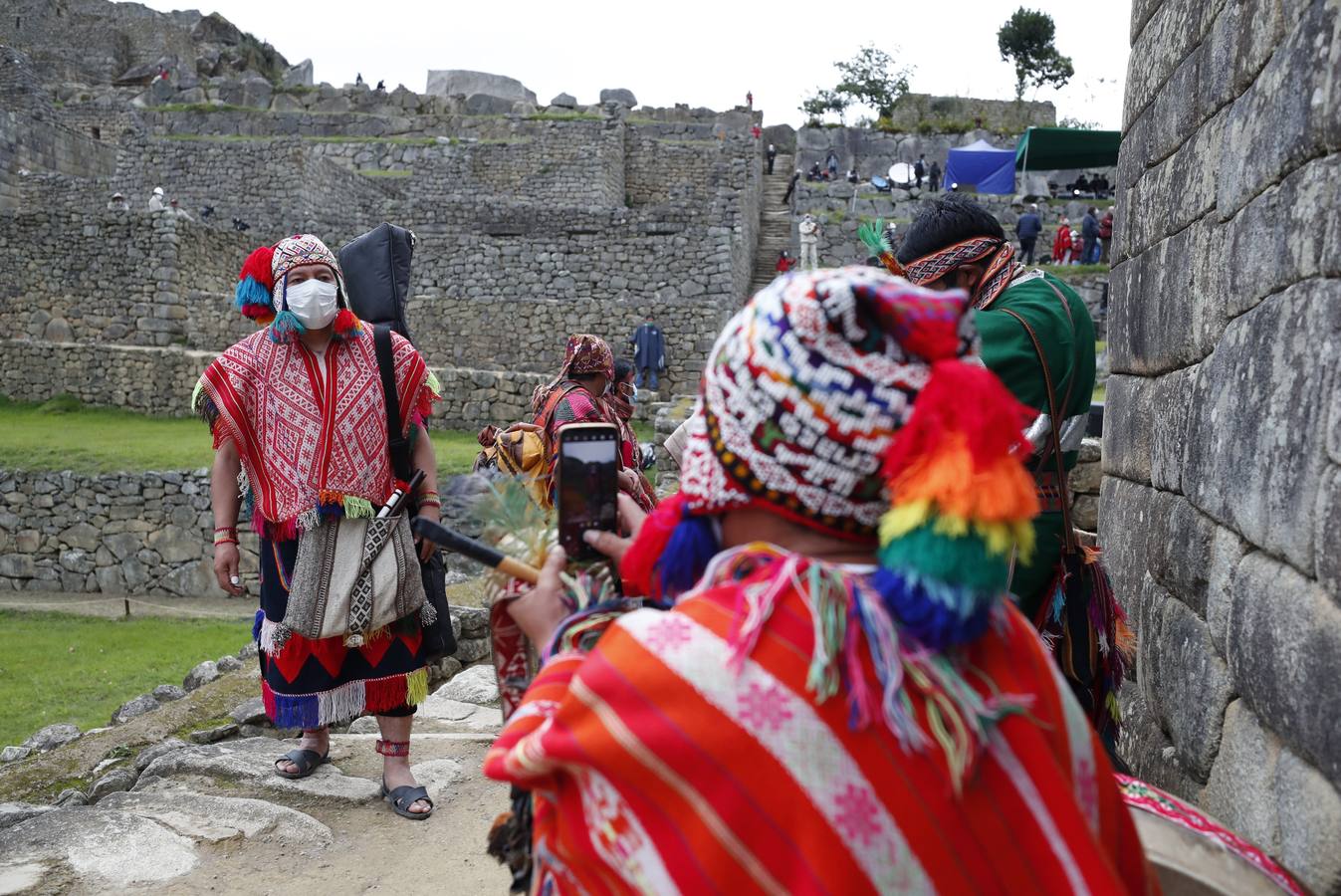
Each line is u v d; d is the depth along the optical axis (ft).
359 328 12.09
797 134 123.34
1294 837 6.70
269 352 11.72
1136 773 10.53
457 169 109.09
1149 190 11.56
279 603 11.78
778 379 4.10
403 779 12.39
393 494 12.00
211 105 126.52
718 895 3.78
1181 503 9.73
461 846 11.36
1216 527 8.68
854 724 3.81
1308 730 6.49
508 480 5.72
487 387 65.41
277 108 129.90
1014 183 105.70
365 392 11.80
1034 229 80.02
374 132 124.36
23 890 9.93
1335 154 6.74
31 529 54.60
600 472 5.32
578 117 110.93
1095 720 9.09
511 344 71.87
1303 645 6.59
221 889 10.27
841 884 3.69
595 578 5.31
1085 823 3.96
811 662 3.89
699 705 3.91
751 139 113.09
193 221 75.66
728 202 85.92
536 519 5.64
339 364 11.84
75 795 13.23
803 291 4.12
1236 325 8.44
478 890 10.41
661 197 114.01
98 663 35.47
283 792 12.51
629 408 16.20
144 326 73.51
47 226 74.59
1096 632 9.02
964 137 119.85
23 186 102.22
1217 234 9.16
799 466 4.14
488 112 130.11
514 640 5.47
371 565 11.64
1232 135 8.81
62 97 136.05
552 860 4.47
